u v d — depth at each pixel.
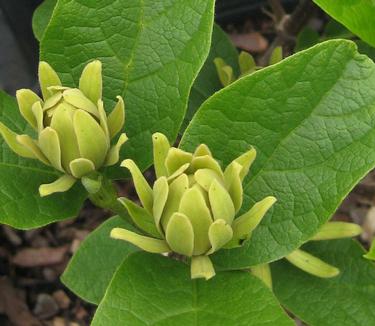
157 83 0.22
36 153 0.20
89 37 0.22
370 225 0.49
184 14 0.21
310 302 0.28
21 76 0.50
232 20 0.58
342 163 0.21
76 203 0.22
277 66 0.20
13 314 0.48
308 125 0.21
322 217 0.21
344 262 0.29
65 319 0.49
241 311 0.20
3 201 0.21
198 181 0.18
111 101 0.22
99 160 0.20
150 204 0.20
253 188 0.21
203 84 0.34
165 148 0.20
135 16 0.22
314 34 0.37
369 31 0.23
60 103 0.19
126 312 0.20
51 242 0.51
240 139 0.21
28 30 0.49
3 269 0.50
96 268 0.30
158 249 0.20
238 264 0.21
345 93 0.20
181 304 0.20
